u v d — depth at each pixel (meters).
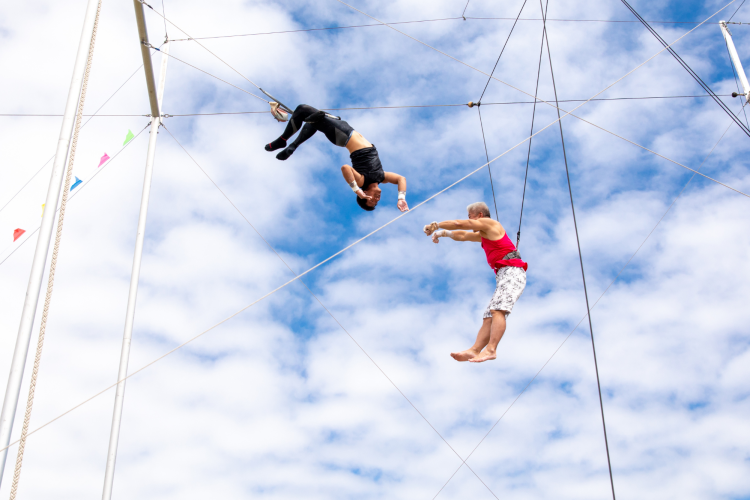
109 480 8.09
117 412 8.48
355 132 6.97
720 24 11.16
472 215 6.42
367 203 6.88
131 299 9.15
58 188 6.11
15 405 5.44
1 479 5.14
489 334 6.01
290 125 6.89
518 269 6.08
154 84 9.52
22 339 5.62
